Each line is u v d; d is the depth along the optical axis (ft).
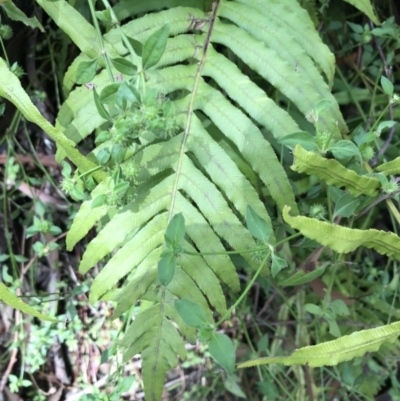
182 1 3.05
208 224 2.68
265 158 2.66
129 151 2.61
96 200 2.35
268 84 3.60
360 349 2.40
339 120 2.83
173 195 2.68
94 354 3.93
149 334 2.73
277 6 2.87
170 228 2.27
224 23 2.97
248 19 2.85
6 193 3.78
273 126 2.67
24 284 3.82
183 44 2.81
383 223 4.14
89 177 2.54
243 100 2.71
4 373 3.70
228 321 3.95
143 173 2.63
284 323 3.77
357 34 3.57
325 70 2.91
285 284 2.97
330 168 2.32
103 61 2.70
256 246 2.57
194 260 2.69
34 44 3.74
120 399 3.87
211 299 2.73
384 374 3.72
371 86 3.92
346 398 3.67
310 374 3.72
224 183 2.67
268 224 2.60
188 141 2.70
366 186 2.52
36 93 3.67
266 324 3.84
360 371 3.78
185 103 2.74
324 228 2.16
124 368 3.66
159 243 2.67
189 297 2.72
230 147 3.16
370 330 2.36
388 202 2.97
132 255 2.66
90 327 3.92
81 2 3.20
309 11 3.44
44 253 3.55
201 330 2.22
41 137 3.95
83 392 3.83
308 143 2.39
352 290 3.84
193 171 2.68
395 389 3.65
